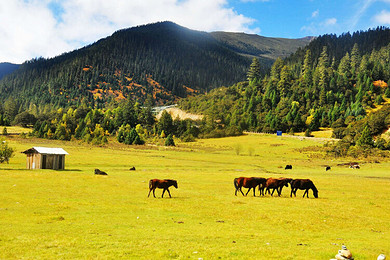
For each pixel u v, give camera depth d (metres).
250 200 27.28
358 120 182.25
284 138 168.00
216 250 13.32
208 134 189.25
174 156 99.62
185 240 14.84
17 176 38.72
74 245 13.62
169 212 21.47
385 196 31.78
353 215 21.73
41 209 20.83
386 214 22.53
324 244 14.80
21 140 131.25
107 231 16.11
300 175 56.78
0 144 61.03
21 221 17.52
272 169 71.12
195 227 17.52
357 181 46.31
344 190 36.47
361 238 16.19
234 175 52.66
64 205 22.33
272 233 16.61
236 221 19.34
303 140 157.38
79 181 37.03
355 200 29.00
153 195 28.58
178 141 174.12
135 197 27.42
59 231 15.77
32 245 13.48
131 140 148.62
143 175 48.41
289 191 35.59
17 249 12.90
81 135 172.25
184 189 34.25
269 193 31.92
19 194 26.34
